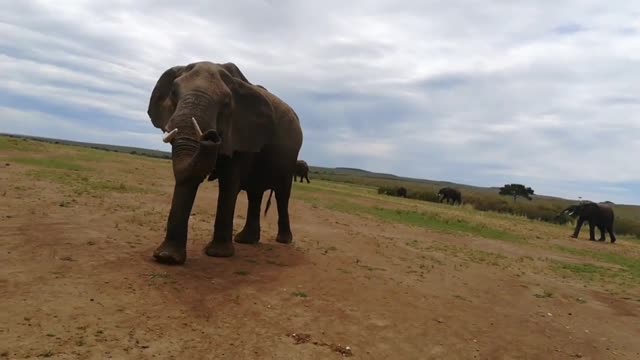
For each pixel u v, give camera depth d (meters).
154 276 7.07
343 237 13.86
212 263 8.46
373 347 6.34
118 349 5.04
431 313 8.00
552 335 7.98
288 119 10.42
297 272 8.84
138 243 8.83
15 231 8.45
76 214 10.79
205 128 7.23
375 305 7.86
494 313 8.68
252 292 7.37
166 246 7.76
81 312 5.62
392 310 7.77
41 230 8.71
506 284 11.14
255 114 8.62
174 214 7.74
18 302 5.59
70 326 5.28
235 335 5.93
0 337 4.81
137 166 28.72
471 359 6.56
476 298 9.52
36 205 11.29
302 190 30.06
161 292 6.62
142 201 14.62
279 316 6.71
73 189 14.95
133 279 6.83
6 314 5.28
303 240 12.38
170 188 19.92
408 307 8.07
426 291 9.30
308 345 6.02
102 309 5.80
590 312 9.74
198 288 7.07
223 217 9.01
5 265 6.67
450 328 7.47
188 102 7.32
